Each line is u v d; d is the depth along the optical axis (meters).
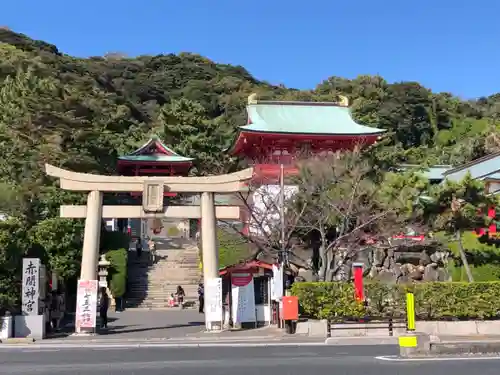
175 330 27.12
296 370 13.55
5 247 24.33
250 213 36.53
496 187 45.47
